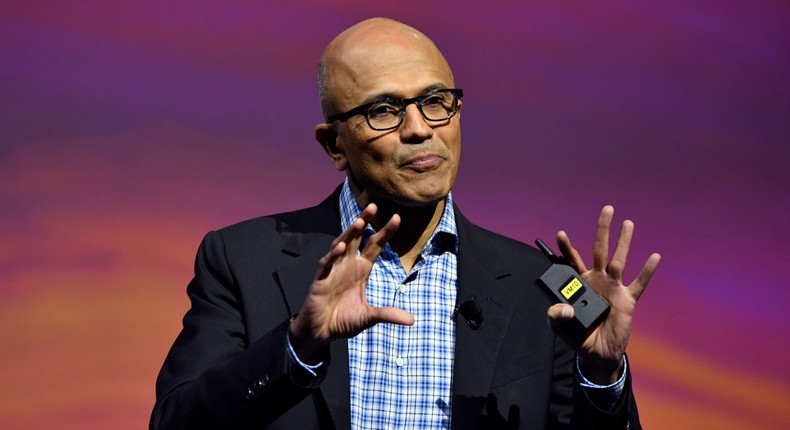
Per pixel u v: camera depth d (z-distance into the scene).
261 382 3.97
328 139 4.83
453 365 4.48
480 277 4.68
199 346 4.54
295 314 4.37
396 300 4.59
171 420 4.21
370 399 4.42
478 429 4.39
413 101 4.51
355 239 3.91
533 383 4.51
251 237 4.83
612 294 4.18
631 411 4.53
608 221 4.22
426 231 4.71
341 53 4.68
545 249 4.35
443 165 4.52
